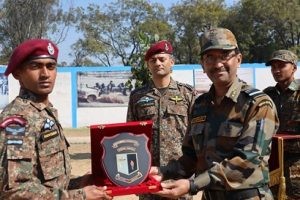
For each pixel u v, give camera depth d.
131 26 44.94
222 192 3.02
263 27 38.19
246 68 20.86
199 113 3.16
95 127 3.01
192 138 3.21
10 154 2.59
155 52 4.64
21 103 2.77
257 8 37.44
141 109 4.71
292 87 5.16
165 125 4.61
